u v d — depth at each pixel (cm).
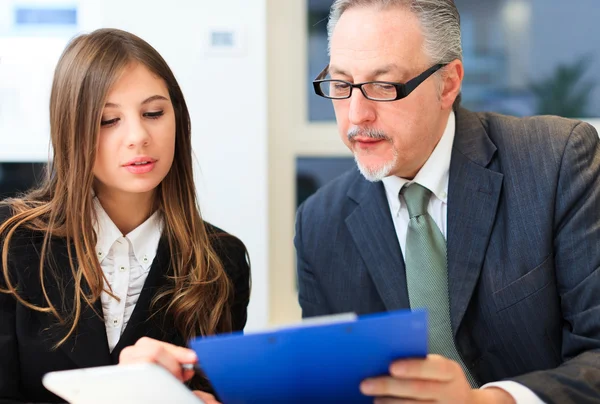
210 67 250
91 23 253
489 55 266
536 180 136
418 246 139
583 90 264
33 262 128
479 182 139
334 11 137
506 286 133
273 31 266
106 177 127
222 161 253
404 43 128
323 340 84
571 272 131
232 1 247
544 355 133
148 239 137
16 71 256
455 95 141
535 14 263
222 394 92
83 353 125
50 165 139
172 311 134
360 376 92
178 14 247
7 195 259
